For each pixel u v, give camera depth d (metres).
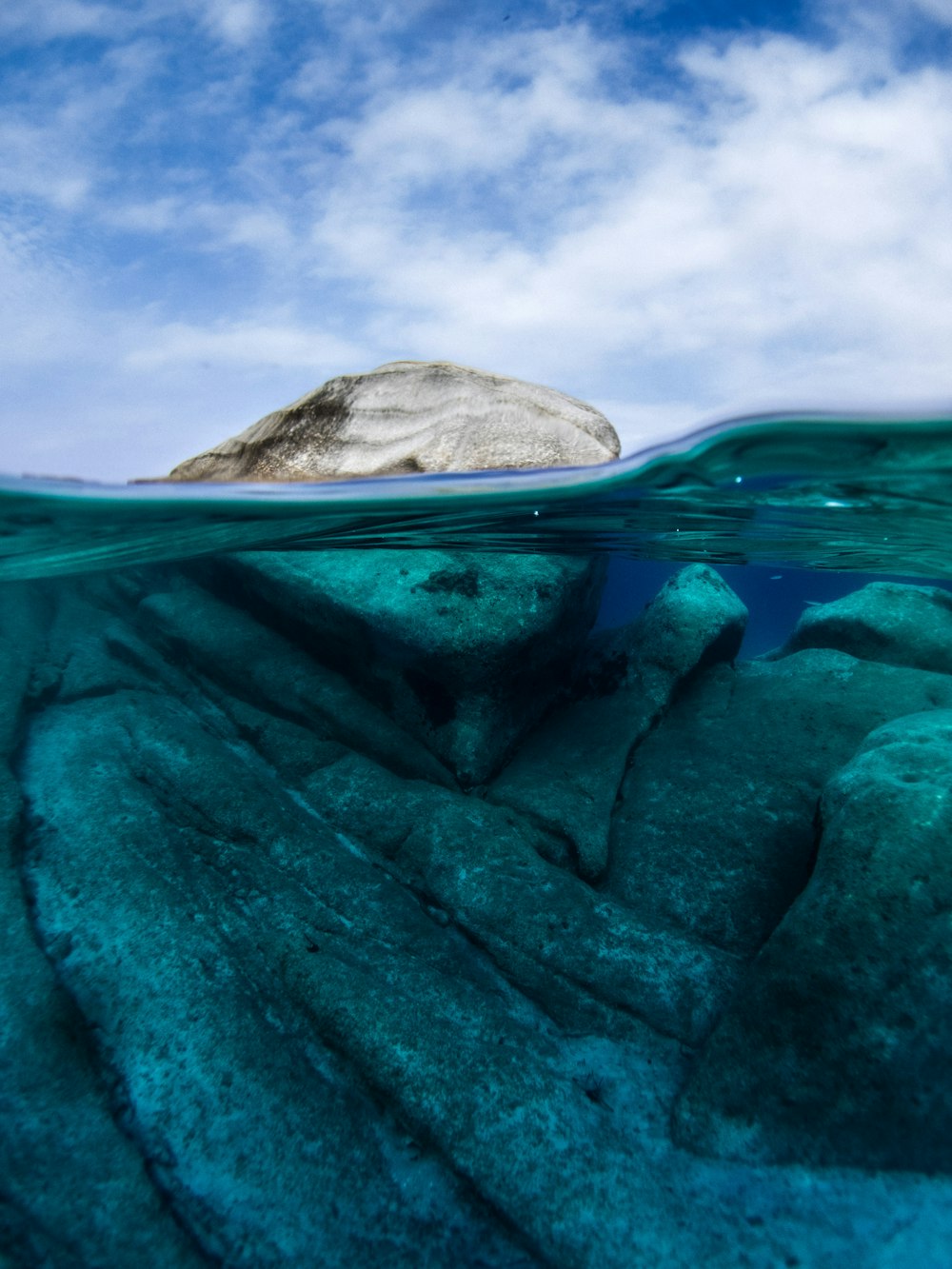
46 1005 3.78
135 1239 2.96
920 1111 3.31
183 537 6.64
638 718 7.44
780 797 6.17
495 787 6.59
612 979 4.55
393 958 4.64
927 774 4.24
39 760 5.86
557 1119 3.58
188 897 4.73
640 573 14.35
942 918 3.60
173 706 7.30
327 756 6.75
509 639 6.50
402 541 7.05
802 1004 3.67
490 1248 3.13
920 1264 2.89
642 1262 2.97
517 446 5.68
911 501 5.05
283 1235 3.07
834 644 9.09
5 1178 3.03
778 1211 3.17
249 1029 3.90
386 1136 3.58
